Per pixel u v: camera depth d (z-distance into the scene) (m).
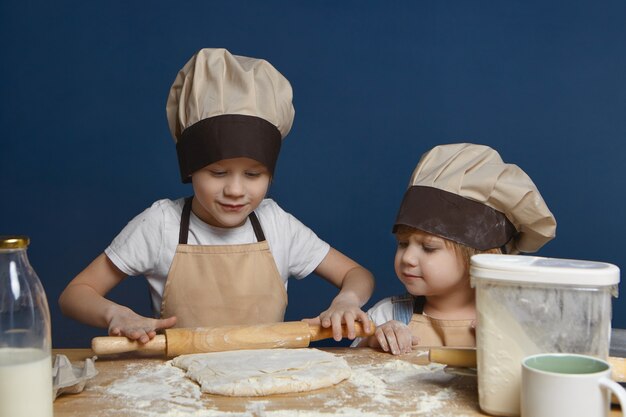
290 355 1.36
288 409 1.12
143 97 2.88
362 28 2.86
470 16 2.84
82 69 2.87
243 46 2.87
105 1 2.85
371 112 2.88
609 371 0.95
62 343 2.93
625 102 2.81
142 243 1.84
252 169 1.67
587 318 1.03
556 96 2.84
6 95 2.88
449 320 1.73
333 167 2.89
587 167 2.85
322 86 2.87
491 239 1.65
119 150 2.89
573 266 1.05
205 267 1.80
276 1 2.85
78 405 1.14
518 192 1.61
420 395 1.19
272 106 1.69
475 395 1.18
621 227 2.85
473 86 2.86
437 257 1.65
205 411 1.11
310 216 2.90
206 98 1.66
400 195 2.89
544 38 2.82
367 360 1.42
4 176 2.91
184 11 2.86
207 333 1.43
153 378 1.28
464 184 1.63
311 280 2.92
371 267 2.92
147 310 2.89
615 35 2.80
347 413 1.10
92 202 2.90
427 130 2.87
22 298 0.98
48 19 2.86
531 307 1.05
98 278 1.83
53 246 2.92
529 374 0.96
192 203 1.90
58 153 2.90
